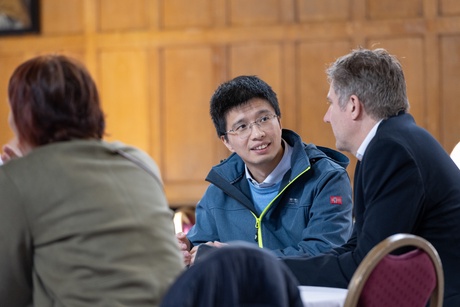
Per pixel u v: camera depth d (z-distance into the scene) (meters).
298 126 11.75
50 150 2.88
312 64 11.71
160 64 12.27
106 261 2.81
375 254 3.14
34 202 2.81
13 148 3.31
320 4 11.70
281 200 4.90
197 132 12.17
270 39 11.85
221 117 4.88
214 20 12.07
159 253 2.91
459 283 3.93
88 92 3.01
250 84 4.84
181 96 12.21
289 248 4.71
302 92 11.75
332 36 11.63
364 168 3.94
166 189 12.25
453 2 11.26
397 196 3.82
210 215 5.14
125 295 2.78
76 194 2.84
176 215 7.11
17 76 2.96
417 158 3.90
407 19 11.37
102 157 2.97
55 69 2.96
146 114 12.32
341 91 4.11
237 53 11.98
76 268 2.80
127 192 2.94
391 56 4.14
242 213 5.00
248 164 4.88
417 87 11.35
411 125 4.04
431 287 3.40
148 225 2.93
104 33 12.41
